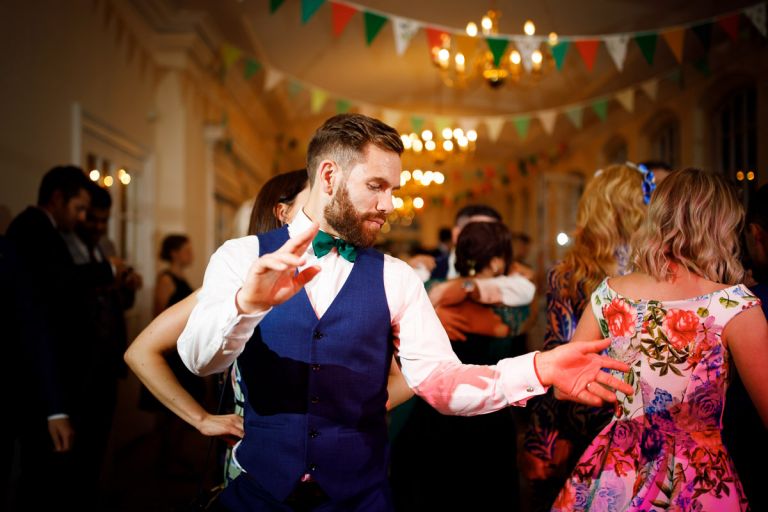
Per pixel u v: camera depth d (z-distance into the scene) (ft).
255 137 28.50
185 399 3.82
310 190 3.89
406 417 6.63
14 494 8.09
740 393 5.03
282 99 25.94
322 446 3.57
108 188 13.03
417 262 10.23
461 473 6.24
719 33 15.93
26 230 7.31
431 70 23.27
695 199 4.22
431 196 41.57
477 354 6.41
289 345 3.62
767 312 4.66
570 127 27.76
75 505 7.40
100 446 7.92
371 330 3.70
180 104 16.37
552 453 5.60
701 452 4.05
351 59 21.99
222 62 18.70
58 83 10.64
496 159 39.29
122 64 13.76
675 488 4.01
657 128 21.11
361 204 3.58
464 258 6.84
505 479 6.34
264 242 3.86
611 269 5.67
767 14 11.66
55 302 7.20
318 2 11.15
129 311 14.20
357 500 3.64
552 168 31.22
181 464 11.09
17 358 6.29
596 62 20.31
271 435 3.61
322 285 3.76
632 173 5.88
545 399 5.68
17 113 9.26
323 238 3.76
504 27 17.87
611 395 3.31
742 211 4.29
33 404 6.34
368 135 3.54
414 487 6.41
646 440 4.20
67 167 7.96
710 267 4.16
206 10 15.64
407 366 3.82
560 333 5.73
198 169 18.20
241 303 3.03
